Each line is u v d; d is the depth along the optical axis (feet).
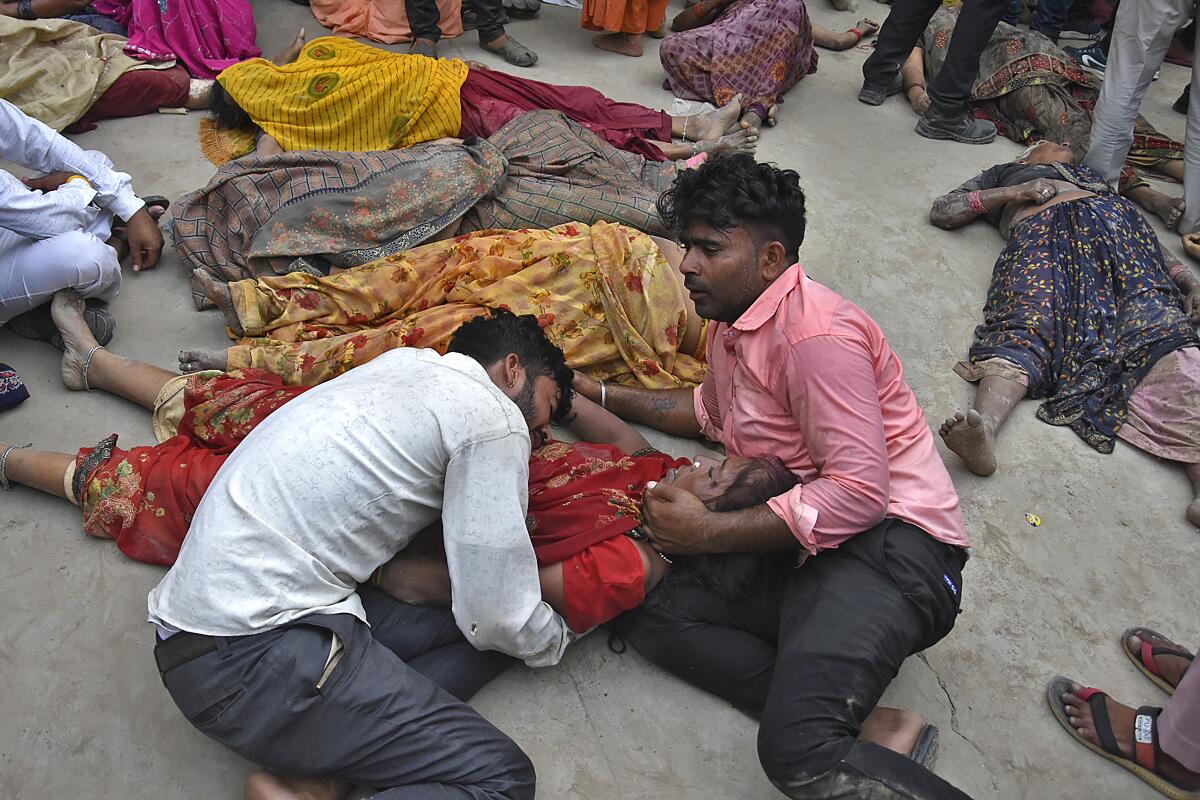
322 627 5.77
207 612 5.65
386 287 9.46
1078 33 18.57
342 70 11.69
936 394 10.19
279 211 10.12
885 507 6.17
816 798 5.72
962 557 6.73
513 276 9.40
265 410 7.72
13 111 9.58
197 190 10.94
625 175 11.23
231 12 14.16
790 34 14.52
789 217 6.36
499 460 5.89
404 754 5.74
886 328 11.07
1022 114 15.23
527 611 6.15
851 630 6.01
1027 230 11.41
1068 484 9.19
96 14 14.12
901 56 15.43
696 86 14.61
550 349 6.84
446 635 6.74
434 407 5.91
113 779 6.25
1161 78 17.67
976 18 13.96
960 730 6.97
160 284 10.52
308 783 5.98
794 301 6.34
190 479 7.29
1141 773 6.67
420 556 6.77
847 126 15.21
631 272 9.27
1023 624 7.80
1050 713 7.14
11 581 7.35
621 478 7.15
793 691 5.91
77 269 8.96
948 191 13.78
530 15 17.47
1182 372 9.51
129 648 7.00
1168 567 8.43
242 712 5.60
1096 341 10.17
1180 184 14.34
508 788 5.82
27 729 6.47
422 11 14.97
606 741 6.70
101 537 7.67
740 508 6.46
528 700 6.90
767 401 6.63
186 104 13.70
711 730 6.81
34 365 9.34
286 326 9.30
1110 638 7.77
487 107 12.05
